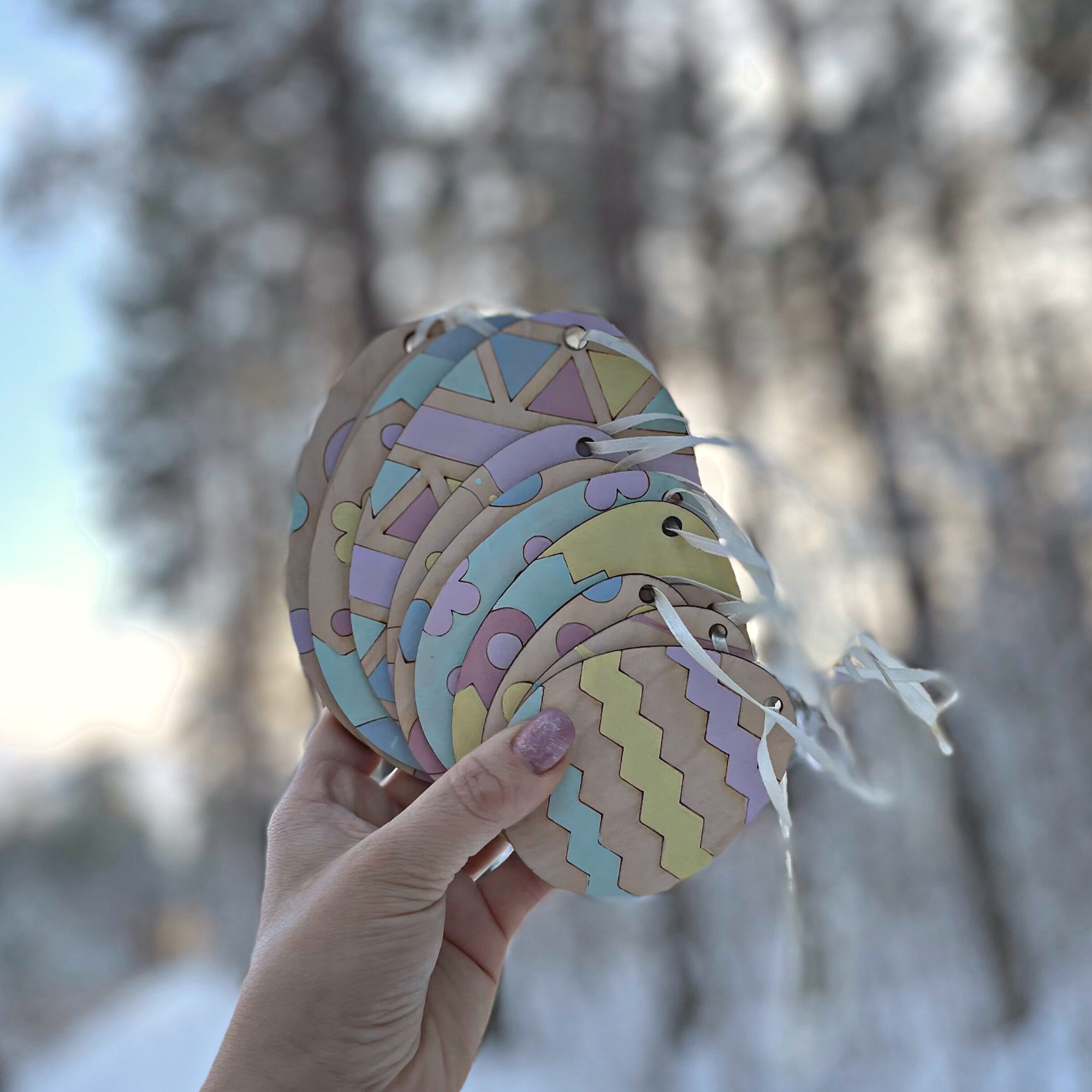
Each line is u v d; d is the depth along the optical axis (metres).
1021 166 7.49
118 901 12.59
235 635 10.55
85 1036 9.31
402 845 0.73
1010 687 6.20
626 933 6.24
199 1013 8.83
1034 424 7.39
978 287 7.73
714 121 8.16
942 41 7.53
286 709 9.96
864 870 5.49
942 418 7.54
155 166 8.47
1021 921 5.34
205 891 10.95
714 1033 5.16
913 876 5.48
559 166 7.81
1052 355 7.44
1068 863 5.50
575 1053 5.72
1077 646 6.25
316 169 7.57
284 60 7.47
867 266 7.70
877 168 7.66
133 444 10.44
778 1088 4.62
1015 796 5.71
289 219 7.86
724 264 8.34
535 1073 5.74
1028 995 5.03
